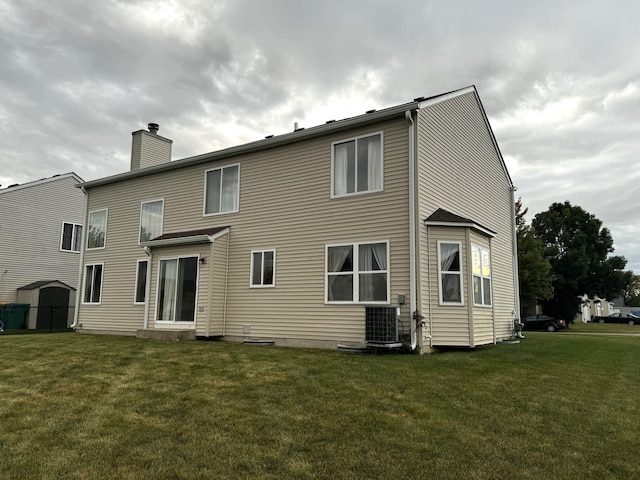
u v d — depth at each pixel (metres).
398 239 10.29
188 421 5.07
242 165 13.31
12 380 6.95
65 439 4.54
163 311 13.42
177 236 13.55
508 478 3.81
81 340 12.25
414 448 4.39
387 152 10.73
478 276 11.24
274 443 4.47
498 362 8.85
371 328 9.82
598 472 3.95
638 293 79.12
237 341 12.34
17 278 21.42
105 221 16.78
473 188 13.83
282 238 12.16
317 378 7.04
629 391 6.91
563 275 38.78
